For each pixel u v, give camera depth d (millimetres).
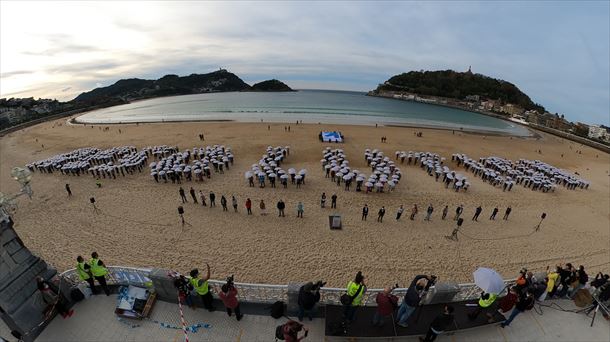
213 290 9227
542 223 24969
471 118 129750
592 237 23219
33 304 8133
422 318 8352
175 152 41906
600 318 8930
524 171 39188
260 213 23969
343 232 21562
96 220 22469
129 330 8172
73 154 40406
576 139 83062
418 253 19500
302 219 23250
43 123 88562
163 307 8805
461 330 8172
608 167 49531
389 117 103688
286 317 8508
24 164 39844
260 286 8875
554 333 8406
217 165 33688
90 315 8617
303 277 16750
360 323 8094
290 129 61781
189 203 25516
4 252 7715
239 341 7875
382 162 36625
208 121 74438
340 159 38219
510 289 8664
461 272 17906
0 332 7980
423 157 39281
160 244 19453
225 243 19688
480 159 44000
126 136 56281
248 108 123625
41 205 25078
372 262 18328
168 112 109000
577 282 9688
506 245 21109
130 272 9500
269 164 34062
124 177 31938
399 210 23188
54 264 17438
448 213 25625
